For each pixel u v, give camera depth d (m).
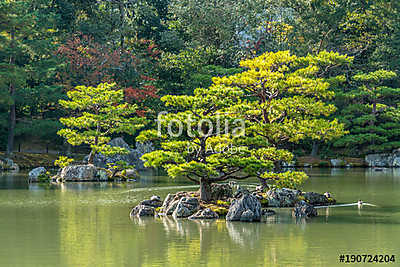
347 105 86.62
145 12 89.81
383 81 92.31
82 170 59.62
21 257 23.72
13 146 82.06
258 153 38.12
